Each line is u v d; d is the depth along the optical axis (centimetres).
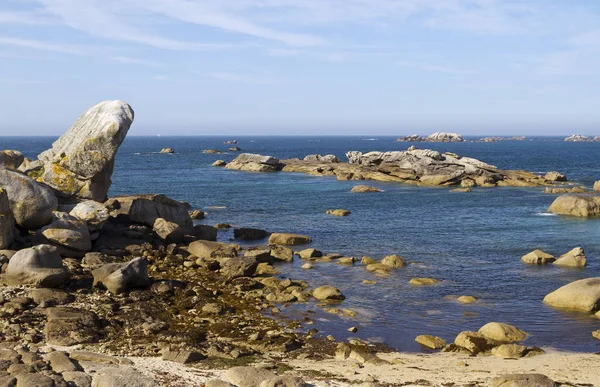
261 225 4669
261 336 1962
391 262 3206
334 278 2897
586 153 19350
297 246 3791
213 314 2206
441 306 2445
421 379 1597
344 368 1680
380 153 9881
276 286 2662
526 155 17850
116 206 3547
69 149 3603
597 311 2334
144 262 2456
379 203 6147
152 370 1551
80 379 1381
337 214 5259
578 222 4878
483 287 2759
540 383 1504
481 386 1546
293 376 1488
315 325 2147
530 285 2802
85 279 2462
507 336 2027
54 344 1759
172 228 3438
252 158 11212
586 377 1650
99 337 1862
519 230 4462
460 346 1947
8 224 2644
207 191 7281
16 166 3672
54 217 2962
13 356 1541
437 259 3388
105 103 3747
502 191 7438
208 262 2939
